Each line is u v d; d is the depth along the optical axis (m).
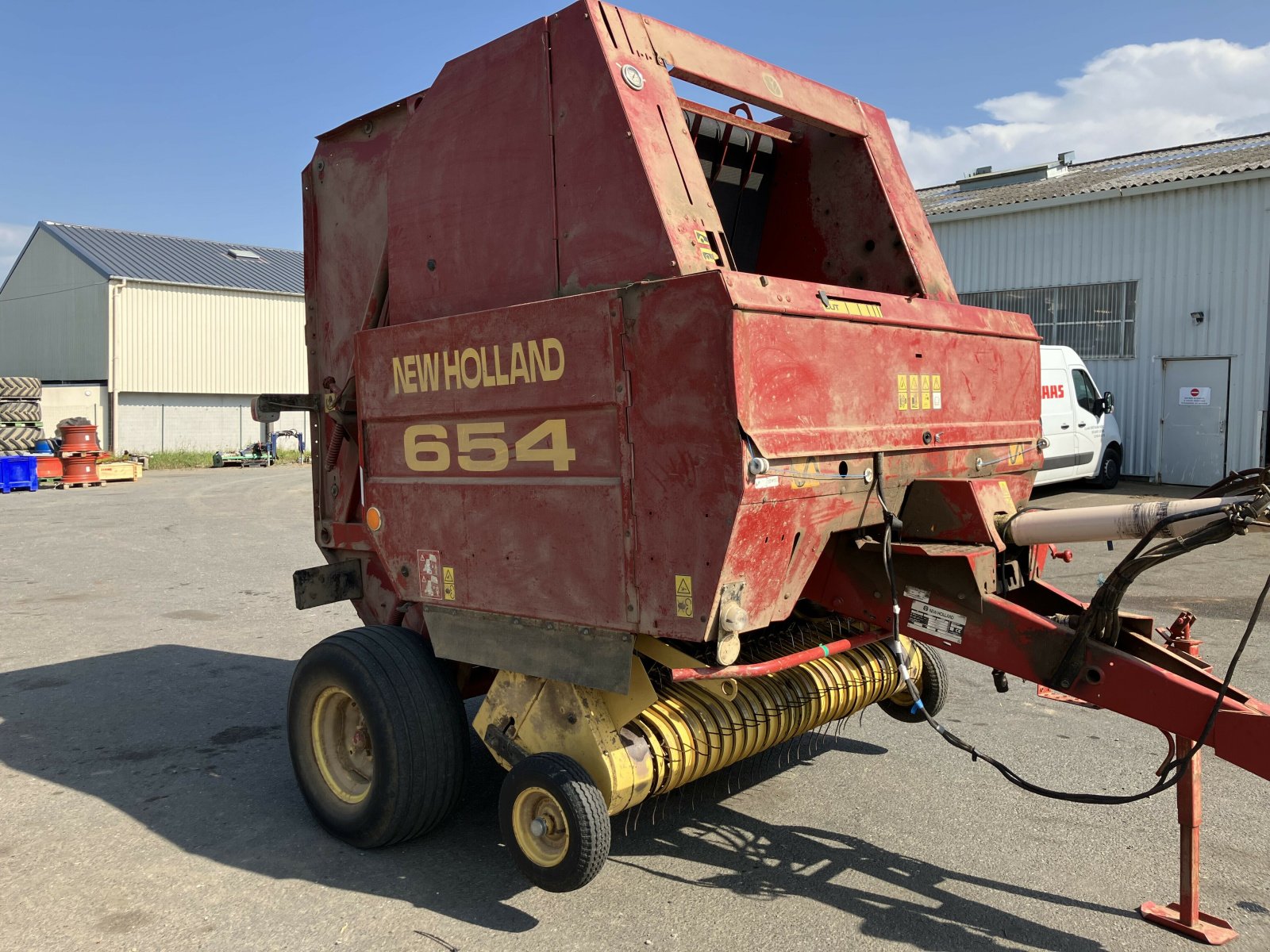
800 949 3.15
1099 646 3.04
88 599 9.31
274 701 6.03
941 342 3.66
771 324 2.82
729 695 3.30
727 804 4.36
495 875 3.70
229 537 13.76
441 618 3.71
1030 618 3.13
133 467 24.92
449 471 3.59
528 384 3.25
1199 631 7.35
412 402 3.69
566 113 3.19
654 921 3.34
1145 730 5.34
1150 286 17.59
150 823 4.20
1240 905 3.41
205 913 3.40
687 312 2.79
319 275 4.64
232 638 7.74
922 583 3.35
